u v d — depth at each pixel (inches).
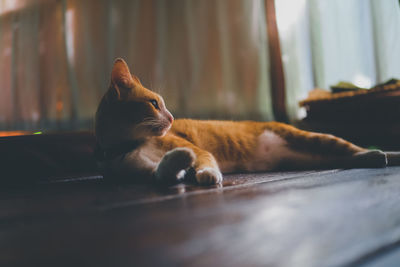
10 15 150.9
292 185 33.1
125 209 24.3
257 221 18.6
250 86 121.3
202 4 127.4
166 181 40.4
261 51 121.0
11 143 64.8
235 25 123.8
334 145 54.8
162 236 16.4
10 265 13.4
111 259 13.5
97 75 139.3
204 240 15.4
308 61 116.4
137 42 134.5
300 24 118.2
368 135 82.5
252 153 59.1
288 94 117.3
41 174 61.4
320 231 16.3
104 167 50.0
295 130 59.3
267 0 117.2
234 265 12.3
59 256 14.3
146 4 134.4
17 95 148.3
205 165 40.4
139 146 47.8
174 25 130.7
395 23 101.5
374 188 28.7
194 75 127.0
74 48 143.0
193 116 124.5
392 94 78.7
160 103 50.3
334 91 93.5
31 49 147.6
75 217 22.4
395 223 17.5
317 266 12.1
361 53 107.3
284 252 13.5
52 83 144.4
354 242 14.6
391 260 13.1
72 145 69.8
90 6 141.3
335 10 113.0
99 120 47.3
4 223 21.3
